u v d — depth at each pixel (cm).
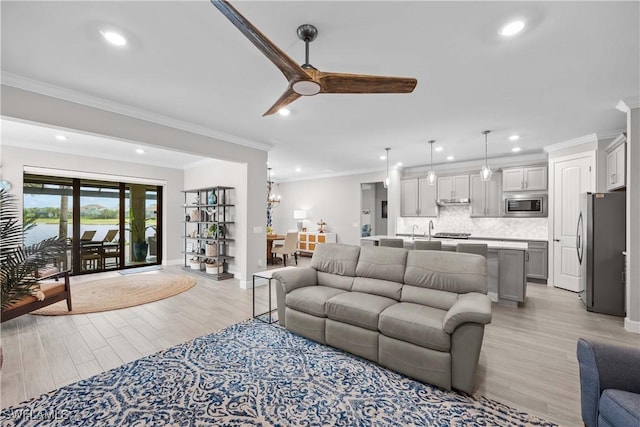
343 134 441
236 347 271
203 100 312
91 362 244
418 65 239
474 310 194
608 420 128
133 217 673
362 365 240
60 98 283
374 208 931
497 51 219
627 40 203
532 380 218
